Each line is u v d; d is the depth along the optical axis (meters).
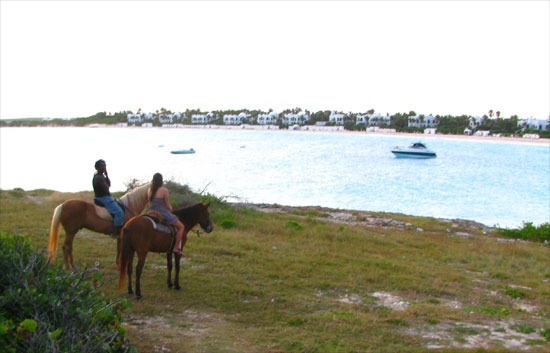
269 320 7.98
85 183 42.62
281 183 46.22
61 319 5.10
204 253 12.41
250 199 35.06
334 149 111.00
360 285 10.63
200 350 6.54
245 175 53.09
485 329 8.17
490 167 72.75
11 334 4.58
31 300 5.00
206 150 101.62
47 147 103.06
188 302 8.61
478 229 22.12
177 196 19.52
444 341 7.46
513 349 7.20
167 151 95.56
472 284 11.77
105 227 9.32
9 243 6.04
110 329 5.40
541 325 8.63
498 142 168.88
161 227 8.61
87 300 5.62
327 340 7.16
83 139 150.12
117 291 8.78
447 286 11.21
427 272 12.38
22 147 101.31
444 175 59.22
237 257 12.19
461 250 16.20
